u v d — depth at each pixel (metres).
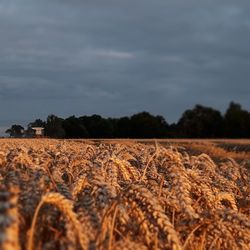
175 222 3.83
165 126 115.62
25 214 2.85
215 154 29.44
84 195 3.46
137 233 3.15
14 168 3.79
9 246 1.96
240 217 3.57
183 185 3.87
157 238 3.13
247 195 5.43
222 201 5.03
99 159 4.85
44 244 2.69
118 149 6.75
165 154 4.58
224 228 3.50
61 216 2.83
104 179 3.73
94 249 2.75
